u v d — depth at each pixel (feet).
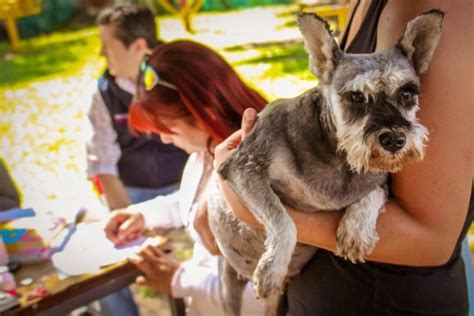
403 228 5.64
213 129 10.18
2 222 11.15
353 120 5.69
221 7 34.22
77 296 9.32
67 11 35.22
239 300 9.05
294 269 7.11
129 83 14.73
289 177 6.26
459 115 5.30
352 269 6.51
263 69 23.54
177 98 10.28
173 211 11.20
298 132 6.24
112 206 14.90
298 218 6.12
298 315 7.29
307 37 6.18
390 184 6.07
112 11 15.08
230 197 6.61
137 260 10.14
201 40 28.22
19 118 24.11
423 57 5.51
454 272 6.53
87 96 25.64
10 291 9.07
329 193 6.13
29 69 29.58
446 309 6.47
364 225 5.76
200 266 10.41
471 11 5.36
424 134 5.37
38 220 11.21
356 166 5.58
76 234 10.72
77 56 30.66
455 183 5.38
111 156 14.90
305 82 22.03
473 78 5.31
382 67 5.60
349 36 7.30
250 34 28.99
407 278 6.27
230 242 7.59
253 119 7.03
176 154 15.05
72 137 22.34
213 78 10.39
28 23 34.50
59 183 18.56
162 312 14.32
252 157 6.35
